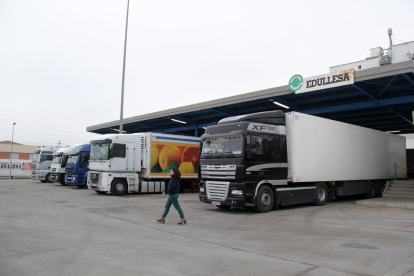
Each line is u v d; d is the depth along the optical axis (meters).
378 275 5.09
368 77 14.75
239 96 19.59
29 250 6.32
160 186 19.36
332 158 14.87
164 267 5.44
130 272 5.16
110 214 11.20
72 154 23.17
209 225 9.48
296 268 5.43
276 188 12.62
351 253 6.36
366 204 14.51
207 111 22.61
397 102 16.75
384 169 19.34
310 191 13.93
